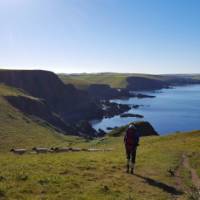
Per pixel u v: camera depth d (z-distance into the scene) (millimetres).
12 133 76688
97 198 15727
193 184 21125
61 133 112062
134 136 22703
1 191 15297
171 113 189750
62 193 15969
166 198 17453
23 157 28281
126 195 16891
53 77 197375
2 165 21922
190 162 29844
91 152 39031
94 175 20719
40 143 74812
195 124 153000
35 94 180875
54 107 185250
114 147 50844
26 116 108625
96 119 181875
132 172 22703
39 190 16141
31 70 189125
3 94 118625
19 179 17688
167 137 57781
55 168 21453
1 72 174500
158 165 26594
